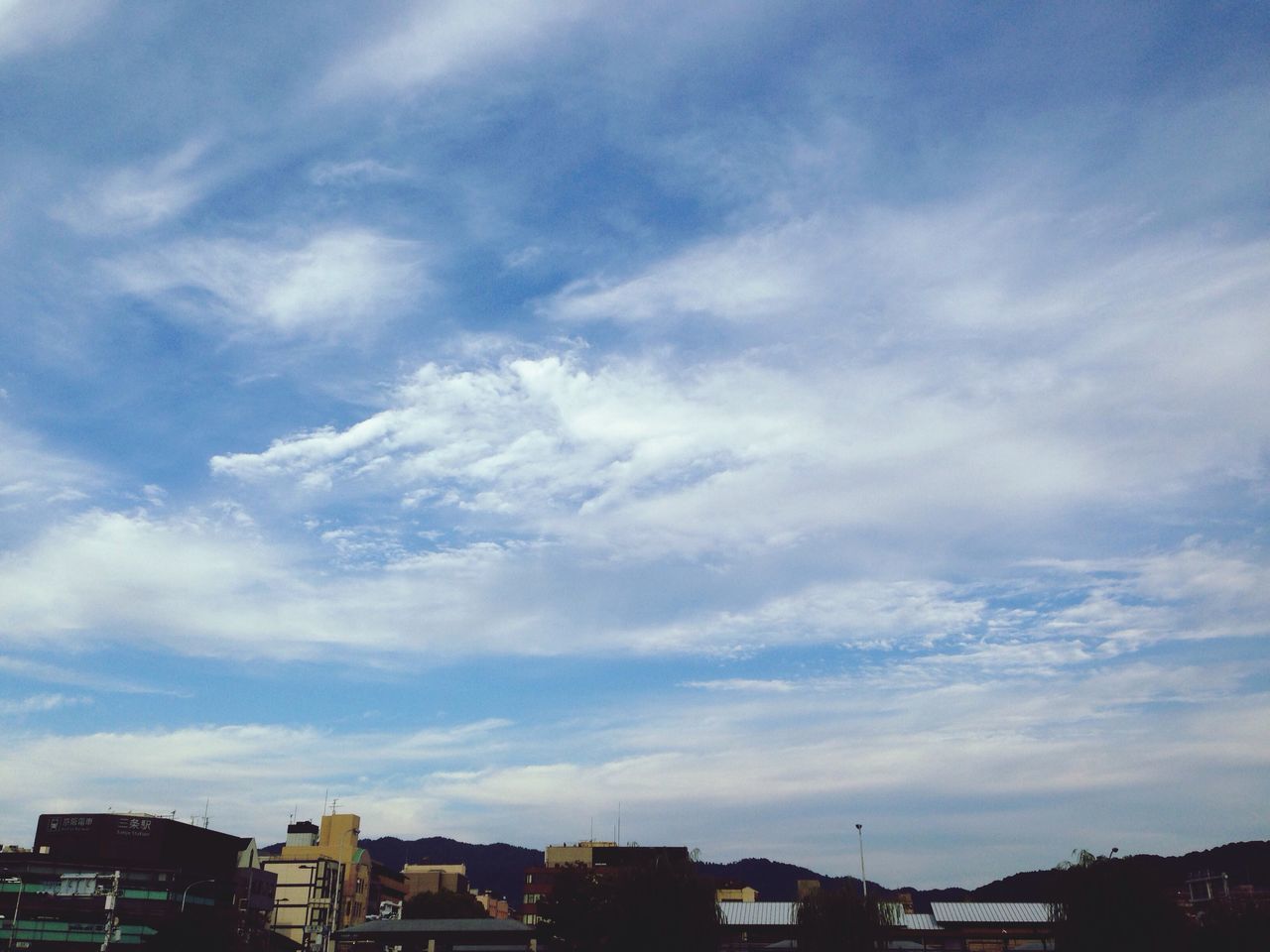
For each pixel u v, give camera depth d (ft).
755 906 328.70
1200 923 228.22
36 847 376.48
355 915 555.69
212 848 412.16
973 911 331.36
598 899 328.70
